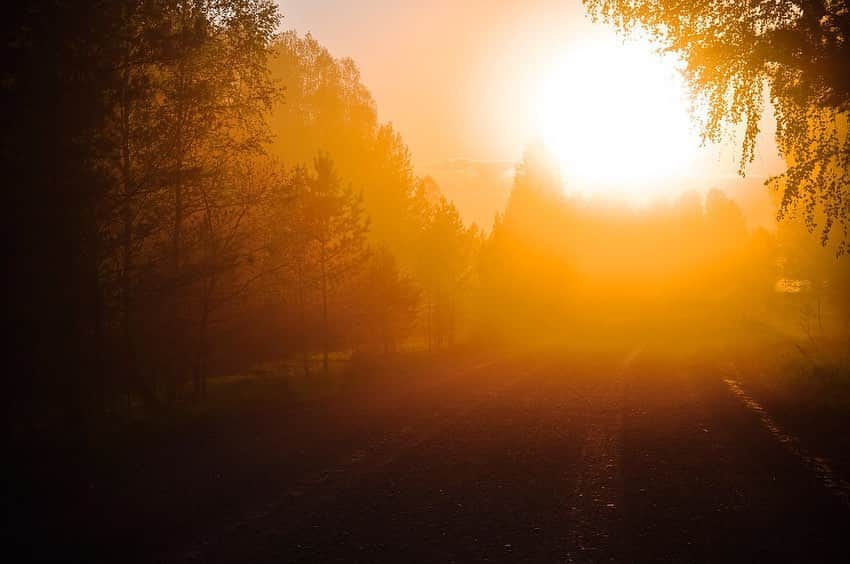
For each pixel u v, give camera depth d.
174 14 17.55
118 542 5.97
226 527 6.36
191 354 18.05
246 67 18.81
